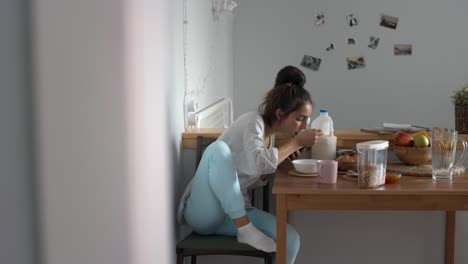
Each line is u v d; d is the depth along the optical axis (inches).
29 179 38.0
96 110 49.7
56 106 41.7
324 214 96.6
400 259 96.8
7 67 34.9
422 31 168.1
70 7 43.9
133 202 61.4
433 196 71.1
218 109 132.6
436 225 95.7
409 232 96.1
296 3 170.1
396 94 171.0
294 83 86.2
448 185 73.7
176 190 88.7
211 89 130.1
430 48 168.4
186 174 95.8
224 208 77.8
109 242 53.7
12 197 35.8
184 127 97.3
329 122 91.7
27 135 37.6
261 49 172.7
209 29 126.1
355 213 96.3
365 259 97.1
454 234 94.1
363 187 72.2
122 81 57.0
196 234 84.0
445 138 77.2
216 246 78.4
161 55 76.7
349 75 171.3
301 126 84.6
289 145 83.0
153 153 71.3
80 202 46.5
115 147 55.1
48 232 40.9
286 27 171.2
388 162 90.4
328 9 169.5
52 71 41.0
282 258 73.5
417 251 96.3
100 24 50.5
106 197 52.7
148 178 68.4
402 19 168.1
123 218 57.9
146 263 67.4
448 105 170.2
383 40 169.3
